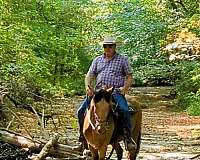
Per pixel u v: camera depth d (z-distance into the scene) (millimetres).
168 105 29391
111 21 36188
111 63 10938
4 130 11594
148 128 21031
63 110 18875
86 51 28219
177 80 32281
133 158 11672
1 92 13227
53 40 18781
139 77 39625
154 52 37594
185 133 19578
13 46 15328
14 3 17875
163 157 14430
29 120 17828
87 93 10703
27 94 14344
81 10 25094
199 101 26047
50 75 17500
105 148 10695
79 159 11250
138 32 36781
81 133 11336
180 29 30391
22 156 11125
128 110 10781
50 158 11617
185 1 32250
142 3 36281
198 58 29453
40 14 19891
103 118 10258
